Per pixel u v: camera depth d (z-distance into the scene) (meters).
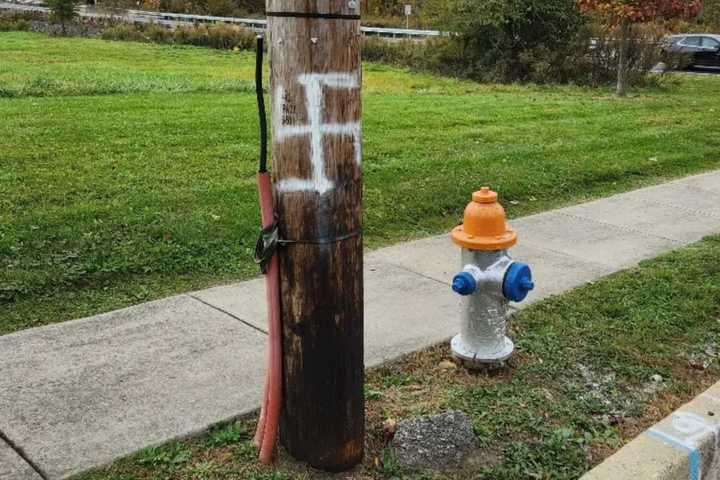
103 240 5.82
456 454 3.22
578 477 3.20
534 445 3.38
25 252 5.49
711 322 4.81
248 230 6.25
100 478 3.03
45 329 4.41
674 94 19.62
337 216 2.86
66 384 3.75
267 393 3.12
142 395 3.66
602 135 11.70
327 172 2.81
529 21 23.80
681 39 29.27
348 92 2.80
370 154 9.38
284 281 2.93
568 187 8.51
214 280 5.37
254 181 7.75
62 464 3.09
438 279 5.47
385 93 17.48
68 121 10.78
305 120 2.76
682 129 12.60
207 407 3.56
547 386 3.94
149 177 7.75
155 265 5.48
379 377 3.98
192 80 18.61
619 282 5.42
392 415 3.57
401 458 3.18
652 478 3.18
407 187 7.82
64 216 6.25
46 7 46.16
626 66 20.47
